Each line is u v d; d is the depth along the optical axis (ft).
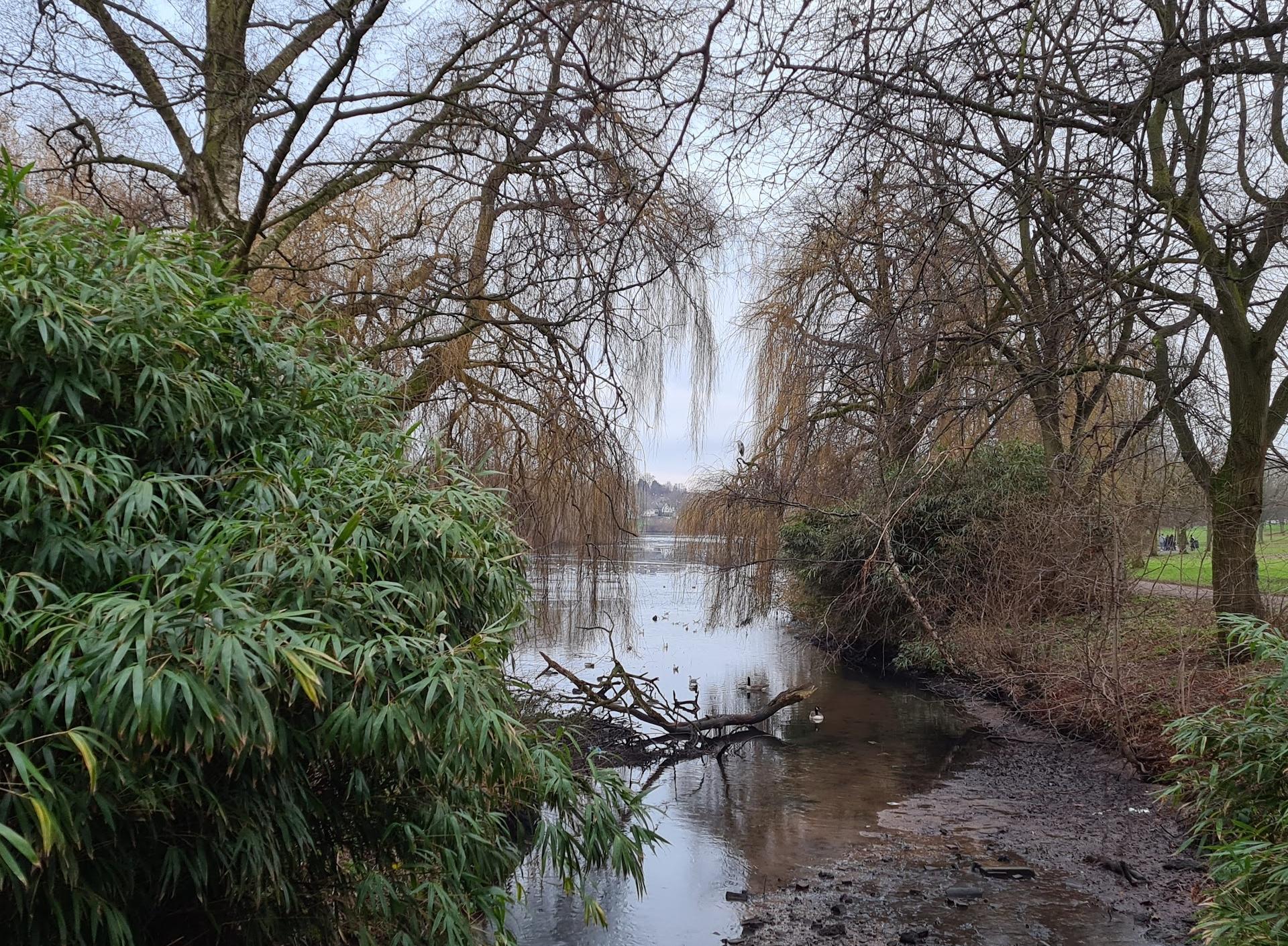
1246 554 26.43
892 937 14.71
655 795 23.81
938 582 34.78
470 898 11.36
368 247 24.56
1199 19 21.02
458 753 9.88
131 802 7.91
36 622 7.65
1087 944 14.21
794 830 20.61
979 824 20.57
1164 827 19.45
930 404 23.76
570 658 39.83
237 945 9.91
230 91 18.39
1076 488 24.68
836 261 29.14
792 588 50.06
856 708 34.58
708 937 15.01
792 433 32.60
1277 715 11.80
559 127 20.39
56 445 8.91
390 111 18.75
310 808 9.87
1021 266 27.25
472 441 24.30
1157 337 24.04
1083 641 27.22
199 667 7.54
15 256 8.57
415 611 10.43
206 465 10.57
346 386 12.78
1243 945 10.03
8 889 7.45
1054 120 18.39
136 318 9.43
